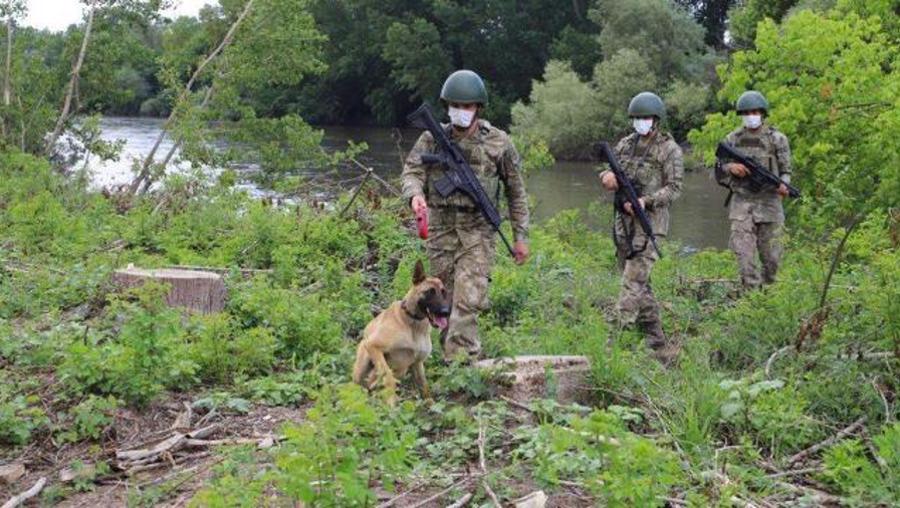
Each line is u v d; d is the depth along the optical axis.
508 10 58.16
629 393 6.41
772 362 7.37
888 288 7.05
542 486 4.93
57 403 6.14
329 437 3.96
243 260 11.20
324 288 9.47
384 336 5.95
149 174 19.17
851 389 6.53
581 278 10.91
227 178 15.82
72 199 15.62
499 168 6.91
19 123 21.14
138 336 6.29
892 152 9.14
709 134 14.63
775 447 5.78
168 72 20.45
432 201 6.83
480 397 6.26
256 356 7.02
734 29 35.06
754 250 10.35
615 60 42.78
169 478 5.16
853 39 13.62
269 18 20.77
